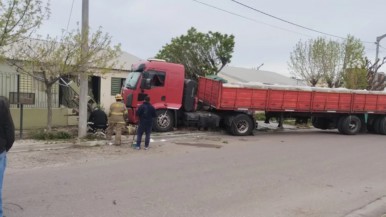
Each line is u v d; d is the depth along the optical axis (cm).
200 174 926
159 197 715
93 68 1380
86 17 1373
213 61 3039
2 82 1630
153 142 1435
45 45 1317
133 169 955
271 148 1410
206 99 1847
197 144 1438
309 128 2398
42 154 1122
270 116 2056
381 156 1319
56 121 1680
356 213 661
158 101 1678
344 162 1170
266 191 788
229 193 761
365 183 898
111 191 744
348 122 2086
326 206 698
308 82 3719
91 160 1059
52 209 621
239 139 1653
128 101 1639
